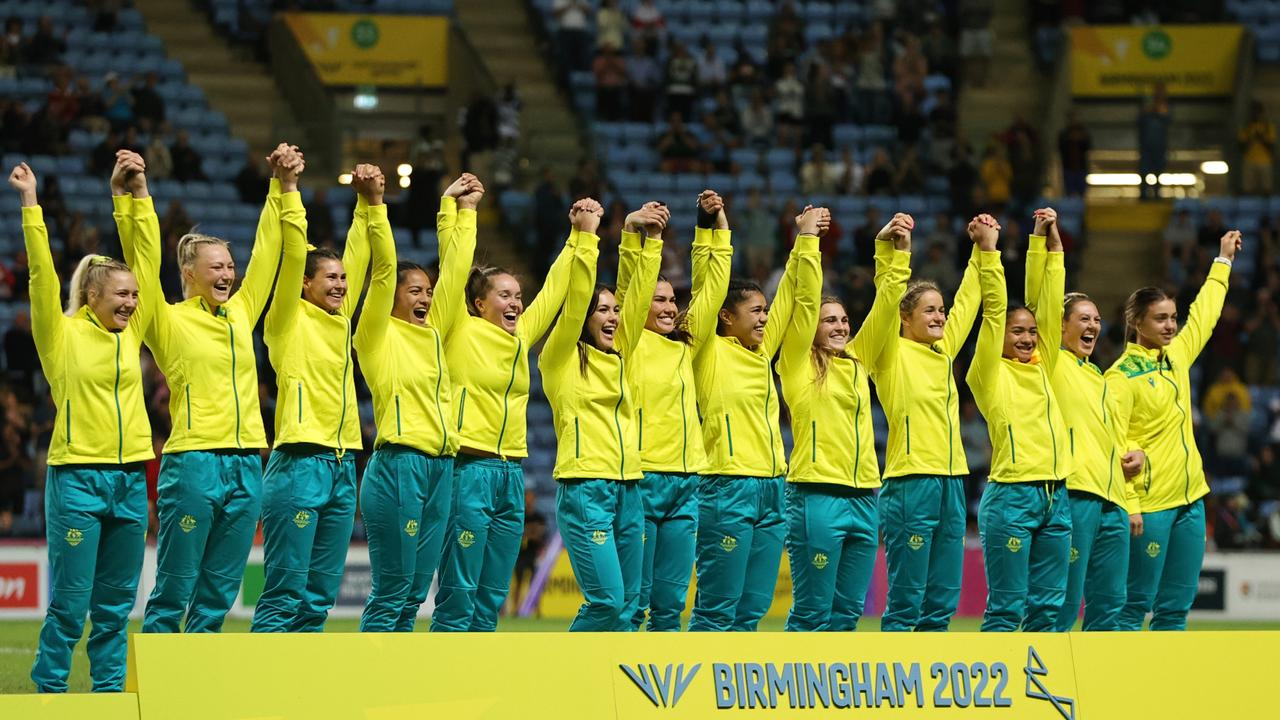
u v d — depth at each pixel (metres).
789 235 28.72
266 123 32.12
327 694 9.54
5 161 28.77
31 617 21.89
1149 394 13.54
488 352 11.52
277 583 10.78
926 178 31.84
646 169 31.55
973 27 34.06
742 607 12.21
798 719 10.51
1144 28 34.25
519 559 22.80
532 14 34.28
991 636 11.02
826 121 32.06
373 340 11.16
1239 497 24.42
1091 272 31.38
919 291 12.76
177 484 10.45
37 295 10.22
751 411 12.07
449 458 11.32
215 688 9.29
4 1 32.41
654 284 11.89
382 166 30.38
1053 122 33.03
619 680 10.17
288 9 32.91
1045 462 12.73
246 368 10.80
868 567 12.42
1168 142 32.66
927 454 12.50
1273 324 28.72
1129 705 11.23
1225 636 11.59
